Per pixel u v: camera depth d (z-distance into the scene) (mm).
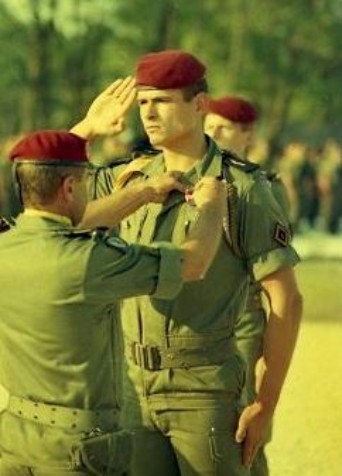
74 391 6641
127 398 7641
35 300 6598
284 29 39000
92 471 6656
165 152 7582
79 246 6598
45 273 6578
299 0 38906
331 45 39375
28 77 37250
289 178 42125
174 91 7441
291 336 7418
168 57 7496
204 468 7484
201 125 7547
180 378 7469
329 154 43219
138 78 7531
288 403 13281
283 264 7348
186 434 7492
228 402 7473
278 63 39375
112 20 37344
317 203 42625
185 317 7430
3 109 38094
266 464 8477
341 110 42969
